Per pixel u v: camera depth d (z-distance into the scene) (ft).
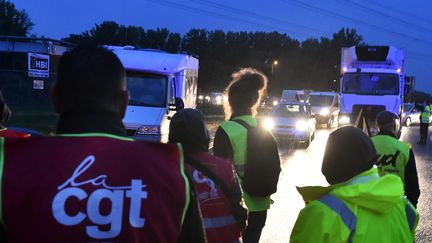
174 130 8.97
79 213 4.42
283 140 57.98
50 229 4.34
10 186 4.39
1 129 11.60
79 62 5.11
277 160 12.10
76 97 5.08
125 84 5.53
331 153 7.73
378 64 67.51
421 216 24.81
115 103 5.26
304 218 7.13
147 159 4.88
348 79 65.46
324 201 6.98
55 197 4.42
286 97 133.39
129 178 4.70
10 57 116.88
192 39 341.82
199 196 8.30
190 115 8.93
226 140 11.77
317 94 93.91
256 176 11.72
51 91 5.40
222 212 8.54
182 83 40.04
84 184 4.53
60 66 5.25
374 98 63.62
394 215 7.01
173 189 4.85
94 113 5.07
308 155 49.90
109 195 4.55
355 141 7.48
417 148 60.08
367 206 6.75
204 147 9.07
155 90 35.70
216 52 338.54
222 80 226.38
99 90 5.10
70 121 5.06
